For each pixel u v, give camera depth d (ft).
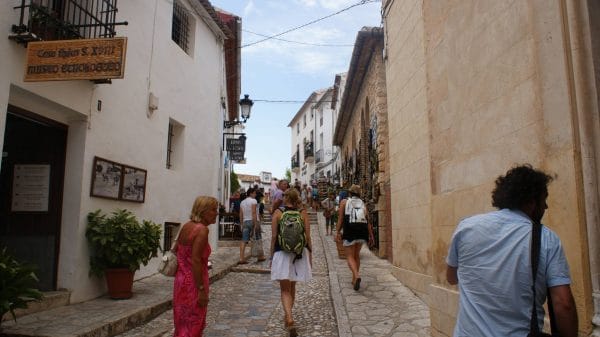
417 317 19.34
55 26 18.61
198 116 36.70
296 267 18.45
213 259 35.86
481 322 7.16
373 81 38.19
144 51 27.37
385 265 32.01
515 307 6.94
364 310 20.51
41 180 21.13
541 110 10.61
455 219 15.03
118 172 23.90
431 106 17.44
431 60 17.51
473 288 7.41
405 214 26.08
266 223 68.80
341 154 82.89
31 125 21.45
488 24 13.10
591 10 9.73
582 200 9.42
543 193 7.55
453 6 15.47
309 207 83.41
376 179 36.68
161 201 29.43
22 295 14.67
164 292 23.17
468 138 14.28
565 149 9.78
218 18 38.81
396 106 28.66
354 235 24.93
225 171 62.39
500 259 7.17
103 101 22.76
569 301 6.65
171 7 31.58
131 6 25.90
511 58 11.91
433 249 16.97
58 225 20.74
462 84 14.78
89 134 21.56
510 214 7.52
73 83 20.40
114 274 21.33
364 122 46.70
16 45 17.26
